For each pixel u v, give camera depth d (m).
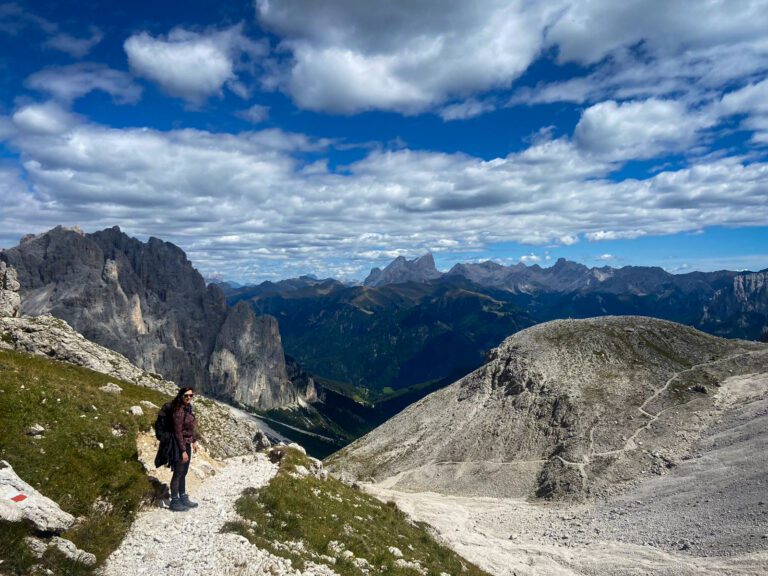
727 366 120.19
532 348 153.00
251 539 18.66
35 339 57.19
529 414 124.75
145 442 25.42
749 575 43.16
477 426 129.62
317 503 27.64
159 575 15.61
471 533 72.75
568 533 69.81
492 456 115.50
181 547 17.61
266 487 25.70
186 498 21.44
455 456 120.50
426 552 33.44
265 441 69.81
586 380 127.81
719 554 49.34
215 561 16.48
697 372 120.06
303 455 38.50
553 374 135.38
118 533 18.00
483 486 104.69
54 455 20.17
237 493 24.03
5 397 21.69
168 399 58.66
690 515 62.00
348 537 24.92
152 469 23.38
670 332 145.50
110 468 21.34
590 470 94.06
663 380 119.81
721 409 99.81
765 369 113.69
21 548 14.48
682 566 49.03
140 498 20.75
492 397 141.00
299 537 21.67
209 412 64.50
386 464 128.75
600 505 79.75
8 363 26.27
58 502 18.03
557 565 56.09
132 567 16.09
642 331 147.25
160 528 19.16
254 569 16.33
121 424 25.11
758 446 75.50
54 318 63.41
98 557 16.30
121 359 67.56
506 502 94.56
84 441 22.06
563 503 87.00
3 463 17.59
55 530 16.02
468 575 33.41
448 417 142.12
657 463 87.88
